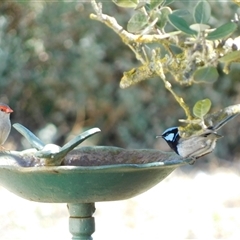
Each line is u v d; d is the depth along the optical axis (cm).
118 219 1133
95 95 1688
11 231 1057
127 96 1658
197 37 505
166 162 546
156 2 561
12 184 560
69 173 521
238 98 1625
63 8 1661
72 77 1681
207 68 503
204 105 548
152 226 1073
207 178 1439
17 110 1759
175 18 504
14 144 1716
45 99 1742
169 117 1664
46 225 1097
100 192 546
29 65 1720
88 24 1658
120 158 645
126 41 621
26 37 1706
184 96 1627
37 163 616
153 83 1644
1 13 1703
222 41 545
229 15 1552
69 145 550
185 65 566
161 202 1228
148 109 1672
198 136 688
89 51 1653
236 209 1140
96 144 1702
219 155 1625
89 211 627
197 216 1112
